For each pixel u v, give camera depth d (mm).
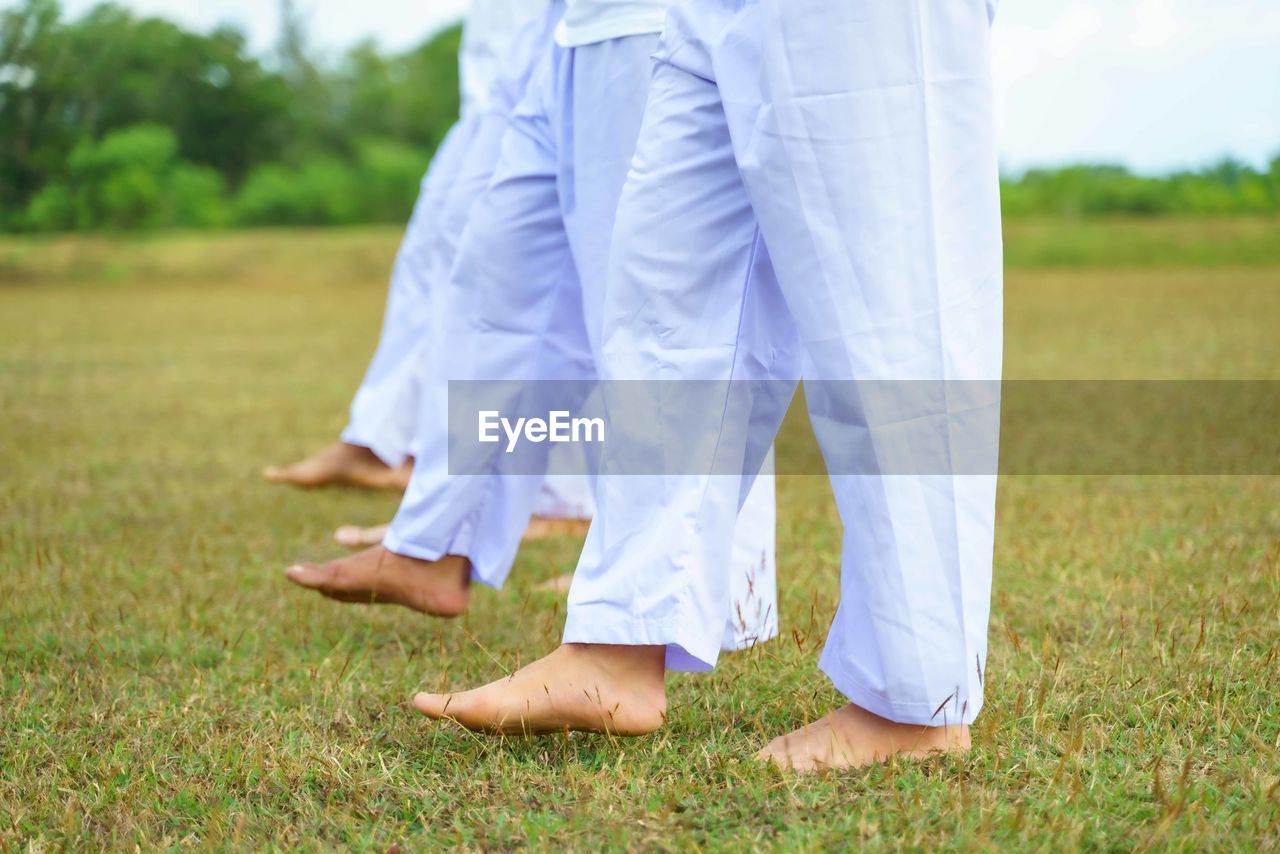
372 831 1377
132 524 3041
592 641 1545
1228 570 2305
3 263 15391
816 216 1412
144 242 17188
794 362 1627
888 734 1504
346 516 3211
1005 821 1304
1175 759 1501
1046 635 1985
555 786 1474
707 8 1528
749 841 1293
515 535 2154
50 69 18250
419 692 1841
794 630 1872
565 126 1951
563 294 2115
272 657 2055
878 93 1389
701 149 1536
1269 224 13781
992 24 1453
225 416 4977
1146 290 10055
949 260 1409
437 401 2117
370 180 21422
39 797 1493
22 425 4633
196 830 1408
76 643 2125
